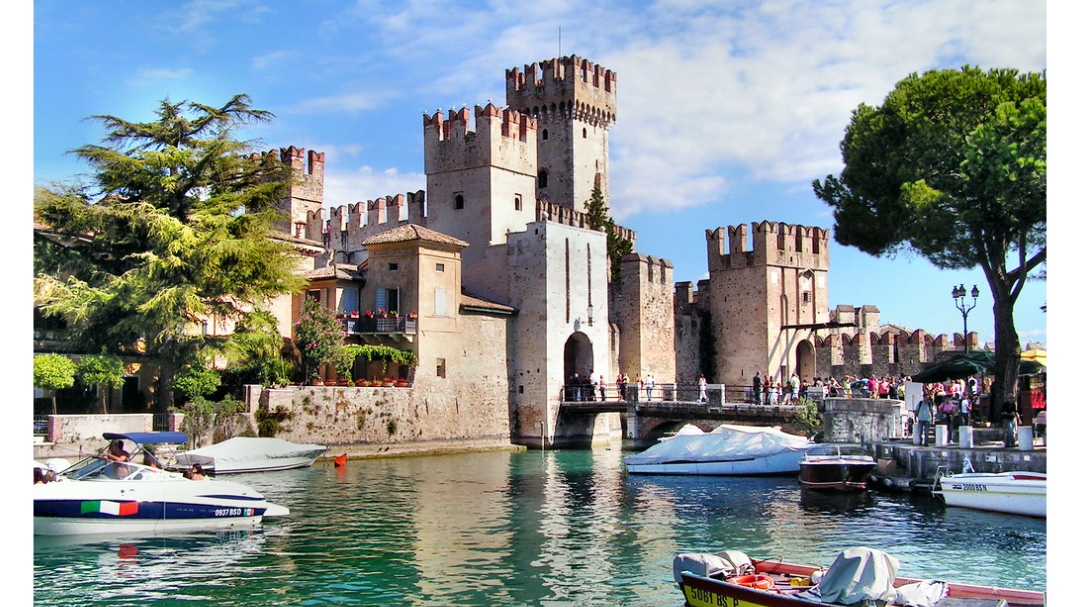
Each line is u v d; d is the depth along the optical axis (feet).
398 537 90.43
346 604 66.13
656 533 92.99
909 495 115.65
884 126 147.23
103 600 66.74
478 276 222.69
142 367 158.10
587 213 275.18
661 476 146.41
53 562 78.33
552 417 210.18
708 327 256.93
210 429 149.59
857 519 99.35
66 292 140.87
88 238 155.02
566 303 216.74
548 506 111.75
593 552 83.66
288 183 168.76
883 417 136.26
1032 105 122.42
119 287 145.07
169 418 144.77
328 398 168.96
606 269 228.63
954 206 128.06
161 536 89.45
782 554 81.82
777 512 105.91
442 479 140.67
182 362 150.61
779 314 249.14
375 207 242.58
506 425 210.18
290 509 107.55
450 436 195.11
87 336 148.15
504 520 100.99
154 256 146.51
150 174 156.46
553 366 212.02
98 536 88.33
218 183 165.58
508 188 227.61
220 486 94.22
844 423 139.95
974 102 137.69
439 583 71.92
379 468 156.76
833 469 121.08
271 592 69.21
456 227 227.20
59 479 90.53
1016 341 127.75
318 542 87.76
